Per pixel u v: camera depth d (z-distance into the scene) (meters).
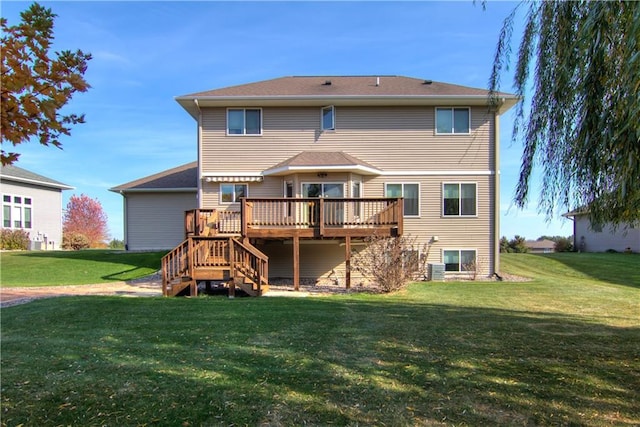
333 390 3.98
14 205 22.97
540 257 21.06
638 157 3.73
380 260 11.55
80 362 4.78
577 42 4.56
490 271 14.98
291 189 14.53
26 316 7.44
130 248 19.91
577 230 28.11
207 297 10.38
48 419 3.33
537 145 5.34
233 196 14.95
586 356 5.18
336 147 15.04
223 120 14.96
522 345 5.69
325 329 6.59
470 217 15.05
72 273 14.66
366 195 14.96
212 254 10.95
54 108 2.16
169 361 4.84
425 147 15.07
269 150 14.95
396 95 14.35
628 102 3.63
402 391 3.97
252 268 11.05
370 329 6.61
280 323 7.00
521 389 4.05
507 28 5.96
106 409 3.52
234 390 3.95
